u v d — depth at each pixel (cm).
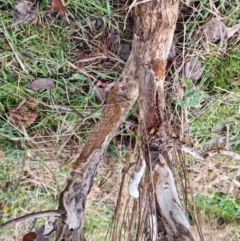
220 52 57
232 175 66
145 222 44
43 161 61
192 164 64
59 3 52
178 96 57
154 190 41
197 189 66
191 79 58
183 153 51
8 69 56
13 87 57
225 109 60
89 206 66
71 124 60
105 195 65
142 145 42
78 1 53
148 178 42
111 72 57
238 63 58
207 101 60
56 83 57
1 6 53
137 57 44
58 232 43
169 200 41
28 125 59
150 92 43
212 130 62
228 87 59
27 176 63
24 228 67
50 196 65
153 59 43
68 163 61
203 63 57
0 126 59
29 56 55
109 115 48
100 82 57
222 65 58
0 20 53
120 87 47
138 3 42
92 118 59
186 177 51
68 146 61
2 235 67
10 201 63
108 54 56
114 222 51
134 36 45
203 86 59
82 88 58
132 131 58
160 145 42
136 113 56
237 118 61
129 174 52
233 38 57
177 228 39
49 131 60
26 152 61
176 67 57
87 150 47
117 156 61
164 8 42
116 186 63
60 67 56
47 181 64
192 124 61
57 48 55
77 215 44
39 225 67
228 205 70
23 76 56
